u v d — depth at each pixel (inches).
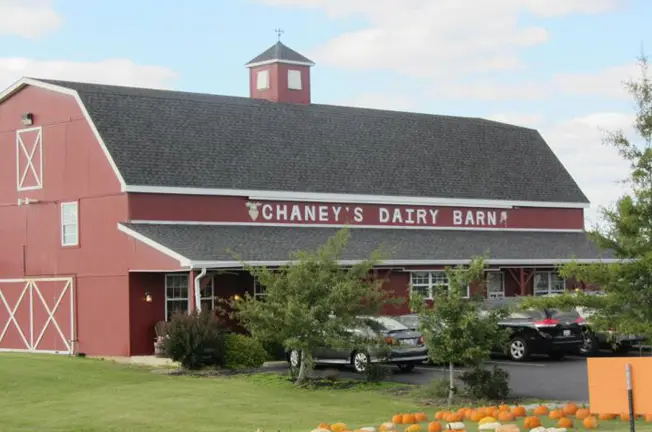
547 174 1948.8
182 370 1178.6
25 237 1494.8
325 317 1029.8
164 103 1535.4
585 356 1325.0
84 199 1409.9
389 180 1675.7
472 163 1846.7
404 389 1002.7
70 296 1419.8
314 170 1592.0
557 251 1717.5
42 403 914.1
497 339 906.1
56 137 1456.7
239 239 1386.6
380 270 1482.5
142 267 1310.3
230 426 774.5
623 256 747.4
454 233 1715.1
